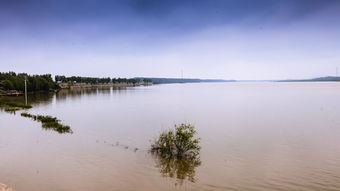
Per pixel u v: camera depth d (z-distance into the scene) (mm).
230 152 18250
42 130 25953
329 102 57781
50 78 136500
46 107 50562
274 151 18516
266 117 35438
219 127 28078
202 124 30250
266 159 16688
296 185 12703
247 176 13867
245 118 34781
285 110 43438
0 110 44469
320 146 19797
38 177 13367
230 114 39156
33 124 29531
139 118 35562
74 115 38781
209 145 20203
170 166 15297
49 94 98062
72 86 189875
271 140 21766
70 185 12453
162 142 18484
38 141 21172
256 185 12719
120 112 42469
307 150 18750
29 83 101375
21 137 22641
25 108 48312
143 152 18141
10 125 28859
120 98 77000
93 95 93188
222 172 14445
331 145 20047
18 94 95062
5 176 13461
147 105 54625
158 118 35594
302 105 51625
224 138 22656
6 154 17297
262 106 50594
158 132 25516
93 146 19688
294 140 21734
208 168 15055
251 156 17312
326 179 13422
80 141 21344
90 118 35531
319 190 12133
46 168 14695
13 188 12023
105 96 87062
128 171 14414
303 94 88938
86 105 54844
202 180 13320
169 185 12680
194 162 16062
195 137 23016
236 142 21172
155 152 18125
